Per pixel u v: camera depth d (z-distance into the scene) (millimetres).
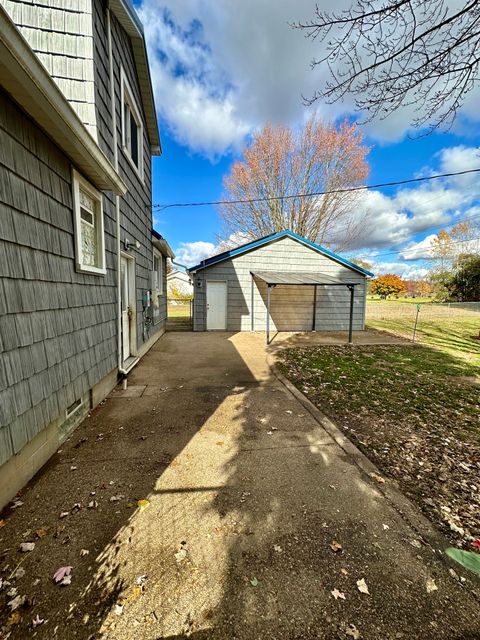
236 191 18844
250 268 10930
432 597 1399
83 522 1817
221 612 1313
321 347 7992
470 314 15977
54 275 2621
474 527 1853
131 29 4887
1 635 1200
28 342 2199
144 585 1428
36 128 2367
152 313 7672
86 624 1254
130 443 2789
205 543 1682
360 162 16484
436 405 3939
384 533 1782
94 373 3557
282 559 1587
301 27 2768
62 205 2789
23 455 2152
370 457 2645
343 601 1371
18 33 1650
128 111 5379
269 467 2447
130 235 5402
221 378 4949
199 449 2705
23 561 1543
